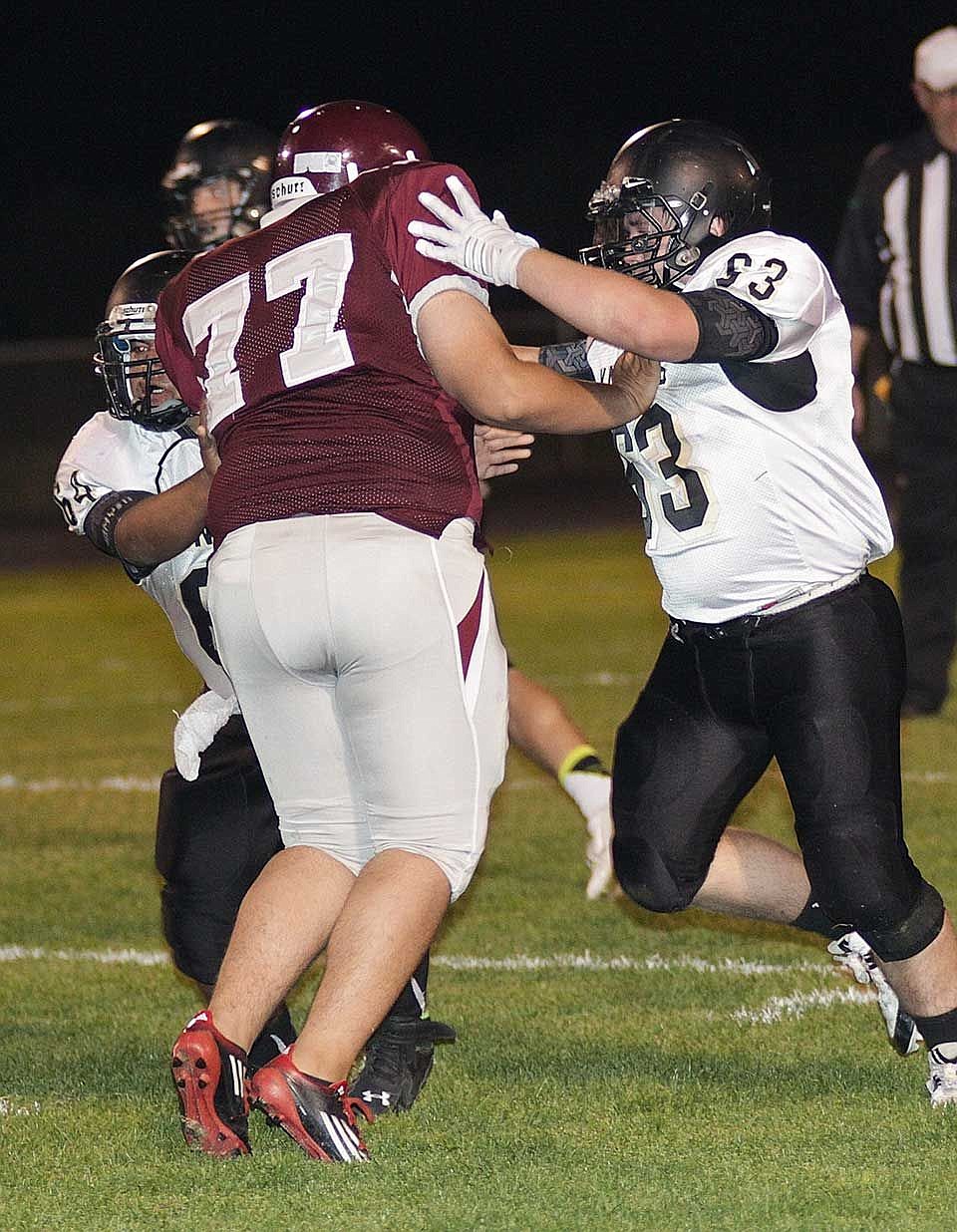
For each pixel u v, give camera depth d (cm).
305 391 945
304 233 962
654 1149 979
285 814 1001
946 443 2230
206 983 1105
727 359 967
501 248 925
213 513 969
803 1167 946
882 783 1012
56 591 4075
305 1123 938
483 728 955
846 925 1033
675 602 1057
